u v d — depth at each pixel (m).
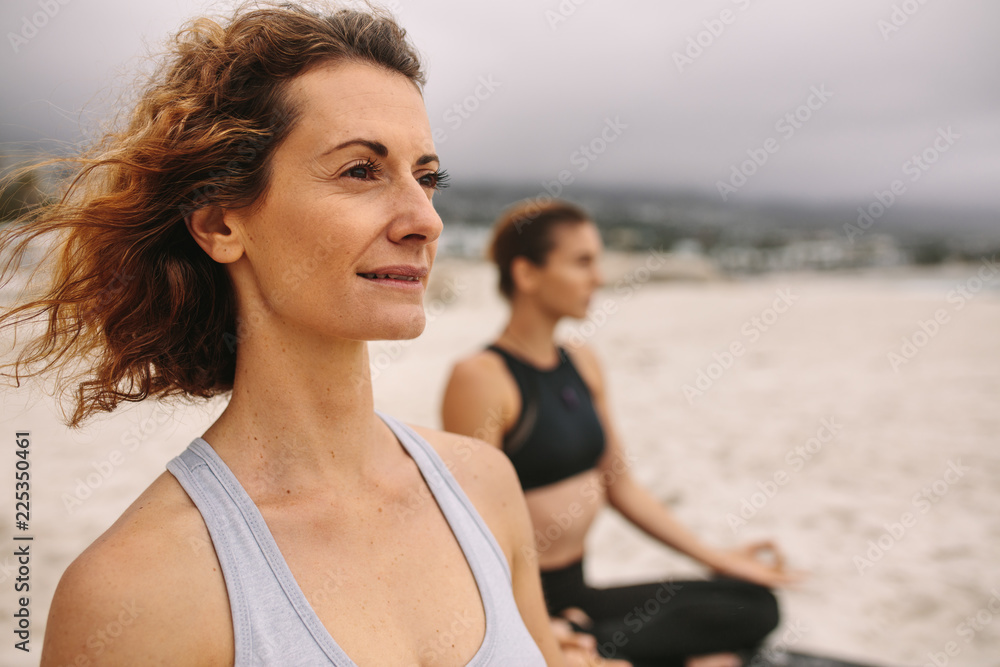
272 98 0.78
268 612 0.73
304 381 0.83
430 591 0.84
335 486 0.85
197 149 0.78
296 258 0.78
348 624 0.76
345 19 0.84
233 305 0.90
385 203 0.80
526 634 0.90
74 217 0.86
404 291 0.81
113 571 0.67
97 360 0.97
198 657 0.69
